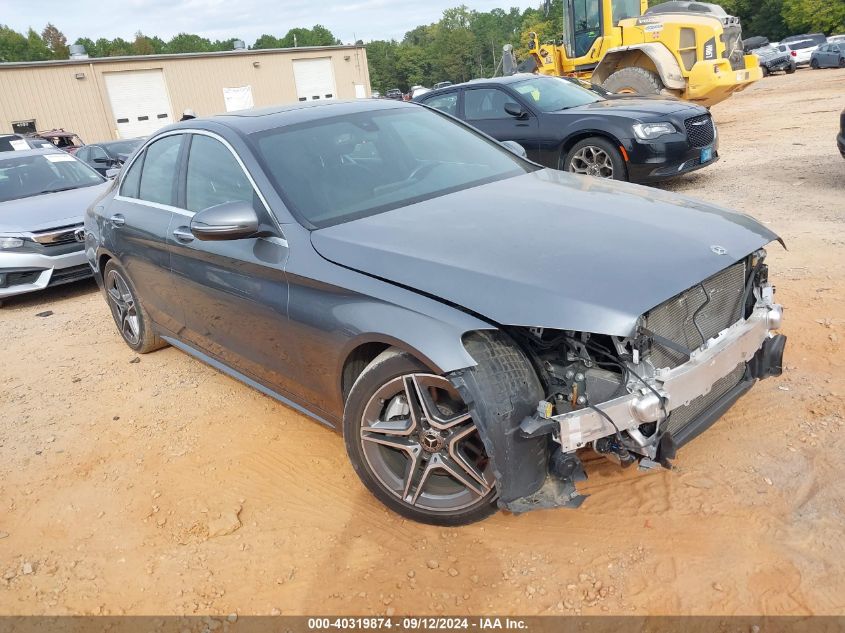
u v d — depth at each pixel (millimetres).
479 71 159375
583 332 2447
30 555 3059
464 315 2535
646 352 2451
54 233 7086
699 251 2721
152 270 4348
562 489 2531
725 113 17734
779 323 3023
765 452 3111
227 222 3096
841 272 5090
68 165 8828
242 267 3410
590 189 3525
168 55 32906
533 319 2395
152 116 33125
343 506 3133
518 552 2715
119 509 3316
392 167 3701
